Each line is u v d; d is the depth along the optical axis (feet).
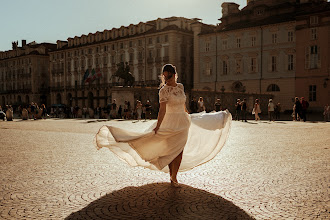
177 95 18.19
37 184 19.30
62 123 86.84
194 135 20.25
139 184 19.22
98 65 250.57
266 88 168.76
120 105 114.62
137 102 103.65
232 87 179.83
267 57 167.73
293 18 158.61
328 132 51.39
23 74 313.94
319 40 151.33
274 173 21.62
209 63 188.14
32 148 34.60
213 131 20.21
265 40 167.94
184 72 211.41
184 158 20.07
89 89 255.70
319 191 17.37
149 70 217.97
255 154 29.35
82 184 19.25
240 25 179.11
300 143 37.06
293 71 159.84
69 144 37.86
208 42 187.93
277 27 163.43
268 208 14.80
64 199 16.37
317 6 152.05
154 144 18.01
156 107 114.73
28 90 305.12
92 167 24.13
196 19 201.26
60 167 24.18
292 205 15.17
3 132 56.90
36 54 303.07
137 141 17.58
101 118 122.93
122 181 19.93
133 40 226.17
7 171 22.90
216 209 14.74
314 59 153.38
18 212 14.51
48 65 312.09
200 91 123.44
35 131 58.18
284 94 163.02
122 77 194.29
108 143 18.03
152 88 115.55
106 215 14.10
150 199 16.30
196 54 192.75
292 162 25.38
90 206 15.29
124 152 18.93
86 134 50.85
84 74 251.60
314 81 153.58
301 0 167.94
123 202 15.85
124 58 232.94
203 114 20.45
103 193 17.40
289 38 160.35
